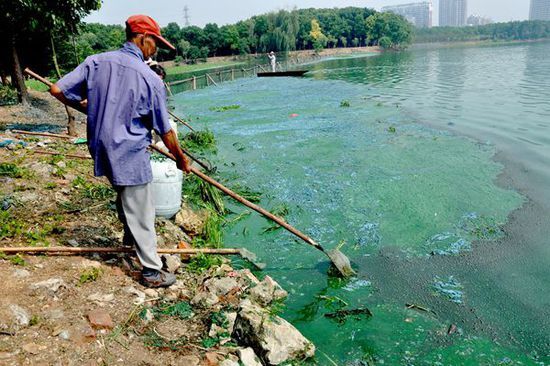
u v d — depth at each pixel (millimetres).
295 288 4902
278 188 7980
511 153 9617
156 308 3748
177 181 5723
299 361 3598
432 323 4301
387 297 4738
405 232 6199
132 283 4016
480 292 4793
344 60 63625
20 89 14000
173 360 3170
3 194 5469
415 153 9891
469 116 13773
